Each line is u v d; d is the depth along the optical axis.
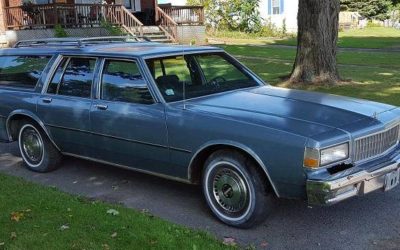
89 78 5.80
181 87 5.32
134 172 6.45
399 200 5.29
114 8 23.02
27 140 6.58
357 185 4.29
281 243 4.36
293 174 4.21
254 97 5.26
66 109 5.92
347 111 4.80
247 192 4.55
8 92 6.61
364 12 46.53
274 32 33.88
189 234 4.43
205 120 4.71
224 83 5.69
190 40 24.94
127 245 4.21
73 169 6.63
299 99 5.17
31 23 21.80
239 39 30.58
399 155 4.73
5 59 6.89
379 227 4.65
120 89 5.48
